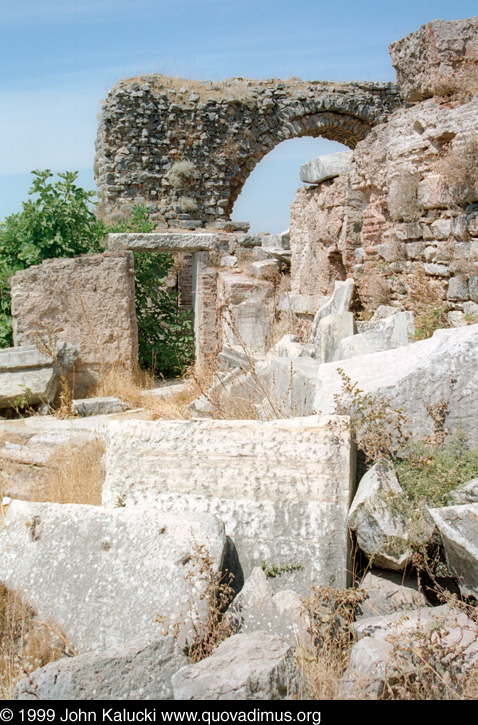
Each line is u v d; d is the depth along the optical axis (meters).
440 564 3.58
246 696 2.72
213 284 13.78
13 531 4.02
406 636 3.05
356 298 7.95
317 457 3.93
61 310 11.32
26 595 3.74
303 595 3.69
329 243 9.26
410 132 6.67
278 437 4.04
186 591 3.47
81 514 3.95
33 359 10.08
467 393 4.07
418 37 6.47
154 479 4.17
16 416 9.93
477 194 5.71
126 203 18.83
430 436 4.02
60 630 3.54
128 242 13.17
